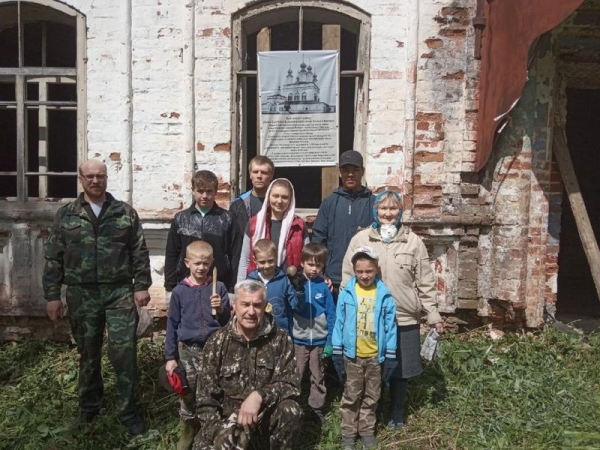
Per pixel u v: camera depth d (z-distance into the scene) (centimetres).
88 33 579
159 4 574
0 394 493
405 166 579
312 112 577
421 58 574
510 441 407
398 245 425
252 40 630
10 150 789
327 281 447
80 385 434
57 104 596
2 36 747
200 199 435
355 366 405
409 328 423
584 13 569
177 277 445
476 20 558
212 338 375
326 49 580
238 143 591
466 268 585
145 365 527
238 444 347
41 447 402
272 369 372
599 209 909
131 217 434
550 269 607
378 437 416
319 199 926
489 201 582
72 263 423
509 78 505
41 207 593
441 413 446
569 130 910
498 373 496
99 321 429
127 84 577
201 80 580
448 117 579
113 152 586
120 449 404
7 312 601
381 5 571
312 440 414
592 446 396
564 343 550
